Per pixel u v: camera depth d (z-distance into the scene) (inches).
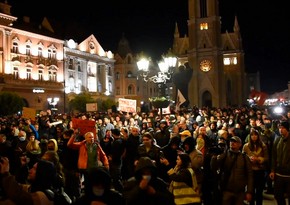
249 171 335.0
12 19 2265.0
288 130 371.2
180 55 3703.3
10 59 2262.6
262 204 457.4
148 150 400.8
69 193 429.1
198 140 503.5
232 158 338.0
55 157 366.0
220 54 3221.0
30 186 267.0
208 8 3225.9
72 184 431.5
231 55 3900.1
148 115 1047.0
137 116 938.7
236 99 3843.5
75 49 2817.4
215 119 837.8
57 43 2659.9
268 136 535.2
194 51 3216.0
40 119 879.1
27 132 687.7
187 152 349.7
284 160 368.8
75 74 2817.4
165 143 548.1
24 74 2375.7
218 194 363.9
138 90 3587.6
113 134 484.7
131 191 227.1
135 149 476.4
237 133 634.2
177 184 292.8
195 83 3193.9
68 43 2763.3
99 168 196.4
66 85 2706.7
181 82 964.0
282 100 3592.5
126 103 908.6
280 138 378.0
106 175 190.9
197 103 3179.1
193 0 3260.3
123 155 478.3
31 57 2428.6
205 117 951.0
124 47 3695.9
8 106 1865.2
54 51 2640.3
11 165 370.0
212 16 3201.3
